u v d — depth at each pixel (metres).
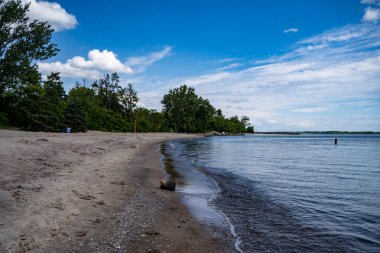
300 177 18.36
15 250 5.87
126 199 10.95
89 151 23.62
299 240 7.76
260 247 7.29
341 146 58.38
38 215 7.71
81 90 86.88
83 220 7.99
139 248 6.73
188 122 125.19
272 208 10.89
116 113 87.25
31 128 44.22
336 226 8.91
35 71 44.41
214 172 20.23
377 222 9.30
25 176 11.55
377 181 17.00
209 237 7.86
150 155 29.98
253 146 55.69
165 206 10.68
